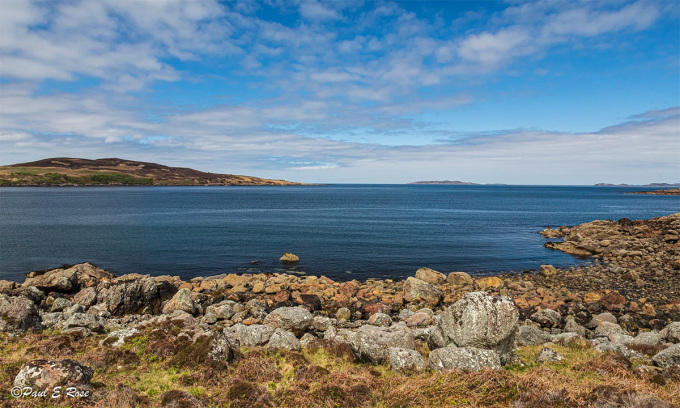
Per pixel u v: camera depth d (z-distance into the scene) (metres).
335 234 59.75
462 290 28.94
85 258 41.56
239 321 20.33
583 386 9.70
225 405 9.48
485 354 11.10
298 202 148.25
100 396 9.01
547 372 11.09
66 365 9.34
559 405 8.80
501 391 9.54
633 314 22.03
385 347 13.38
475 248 48.75
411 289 25.55
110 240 52.47
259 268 37.97
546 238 57.84
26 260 40.38
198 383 10.70
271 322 17.69
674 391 9.41
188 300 21.97
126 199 148.38
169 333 14.54
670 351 11.87
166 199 154.50
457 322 12.39
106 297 22.30
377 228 67.69
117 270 36.84
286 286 29.64
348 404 9.64
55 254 43.28
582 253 44.53
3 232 58.47
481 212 107.19
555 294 27.41
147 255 43.25
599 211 113.62
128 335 14.18
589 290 29.11
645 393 8.98
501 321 11.99
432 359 11.72
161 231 61.47
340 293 27.22
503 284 30.36
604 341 15.66
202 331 13.80
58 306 21.73
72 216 83.00
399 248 48.25
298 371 11.59
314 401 9.62
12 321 15.69
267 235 58.16
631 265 38.38
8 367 10.47
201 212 98.19
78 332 15.27
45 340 14.27
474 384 9.89
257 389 10.05
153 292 23.66
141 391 10.02
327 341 14.95
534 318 20.97
